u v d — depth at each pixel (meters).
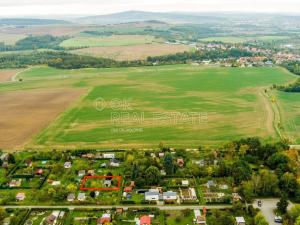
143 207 159.75
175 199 165.50
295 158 198.62
